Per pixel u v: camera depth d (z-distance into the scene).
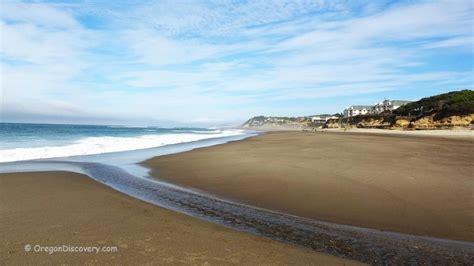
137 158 18.25
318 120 184.38
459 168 13.48
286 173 12.62
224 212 7.96
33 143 25.06
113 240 5.66
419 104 100.12
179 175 12.98
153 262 4.82
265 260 5.04
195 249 5.37
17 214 7.08
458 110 75.19
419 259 5.40
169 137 42.22
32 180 10.84
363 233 6.59
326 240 6.19
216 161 16.59
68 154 19.73
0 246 5.31
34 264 4.69
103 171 13.80
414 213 7.79
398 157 17.22
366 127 108.38
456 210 7.96
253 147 25.06
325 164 14.59
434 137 47.66
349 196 9.28
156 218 7.00
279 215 7.77
